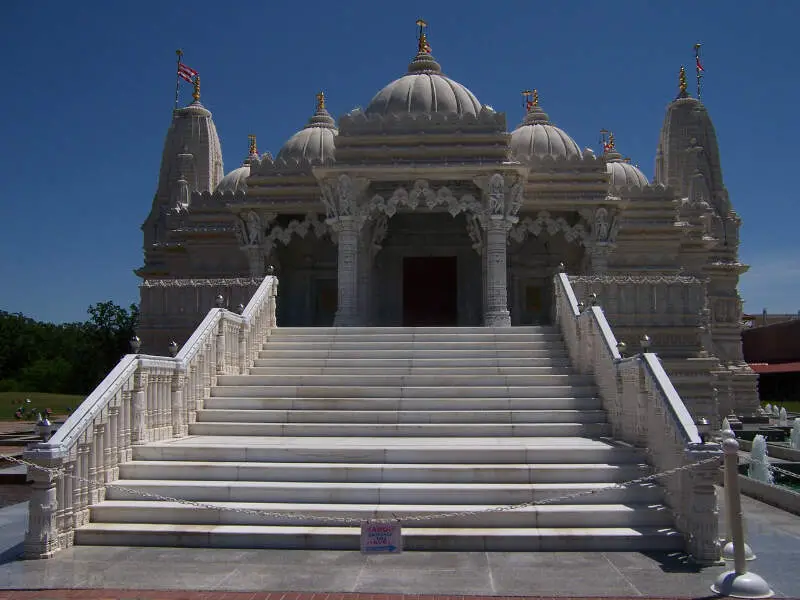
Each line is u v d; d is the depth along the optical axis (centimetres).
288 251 3072
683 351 2009
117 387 1249
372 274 2816
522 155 2867
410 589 907
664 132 3981
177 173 3753
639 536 1075
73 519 1116
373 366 1775
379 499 1173
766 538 1192
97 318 6562
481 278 2933
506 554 1057
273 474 1233
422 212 2889
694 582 934
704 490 1026
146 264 3788
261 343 1911
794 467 2056
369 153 2469
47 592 901
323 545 1087
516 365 1770
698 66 3959
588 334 1664
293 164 2836
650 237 3134
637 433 1316
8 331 7969
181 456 1295
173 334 2106
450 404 1555
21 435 3194
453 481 1213
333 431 1462
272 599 873
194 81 3950
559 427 1458
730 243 3884
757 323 8775
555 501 1166
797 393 6044
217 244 3192
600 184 2800
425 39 3005
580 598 877
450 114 2506
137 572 978
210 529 1110
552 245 3058
